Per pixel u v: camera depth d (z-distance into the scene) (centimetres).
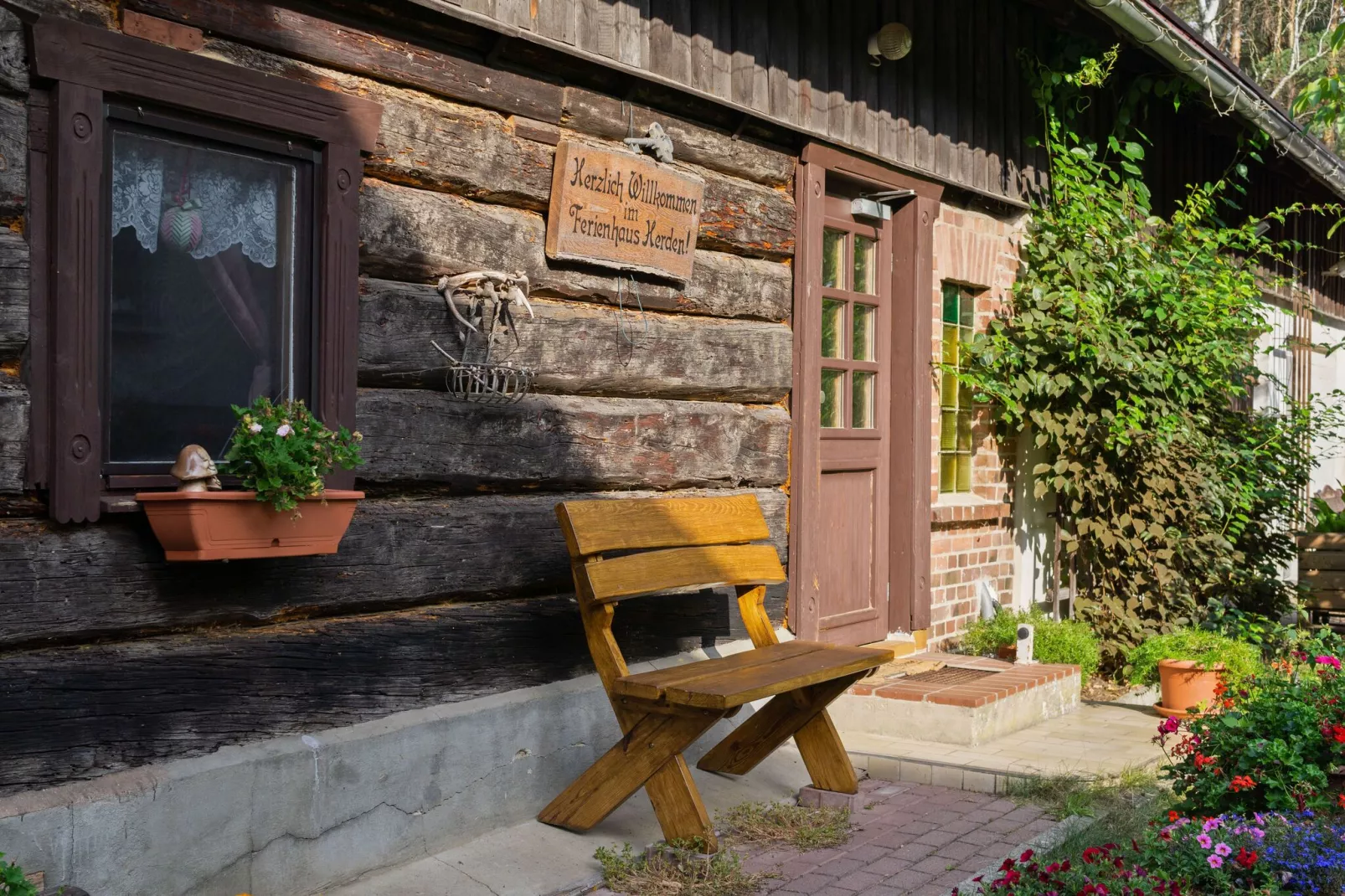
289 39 388
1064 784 506
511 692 461
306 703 390
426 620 431
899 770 536
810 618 610
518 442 462
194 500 332
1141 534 763
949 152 726
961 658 679
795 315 612
